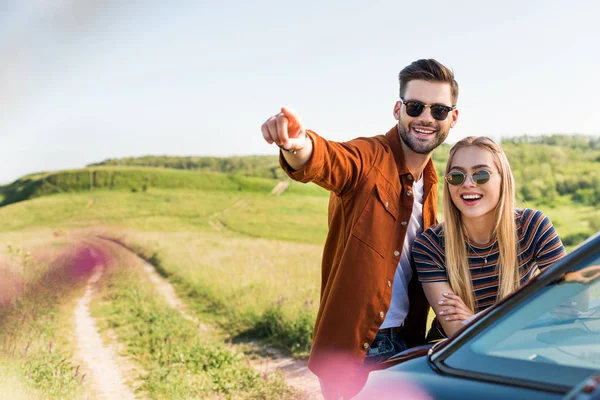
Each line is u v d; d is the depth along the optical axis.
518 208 3.18
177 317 12.69
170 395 7.26
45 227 116.12
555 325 1.91
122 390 7.91
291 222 114.56
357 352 3.00
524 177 119.44
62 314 13.95
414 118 3.19
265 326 10.75
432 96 3.17
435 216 3.39
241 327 11.36
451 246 3.06
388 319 3.25
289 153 2.63
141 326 12.08
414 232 3.31
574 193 110.69
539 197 110.50
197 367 8.40
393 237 3.08
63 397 6.89
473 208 2.99
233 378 7.74
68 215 128.75
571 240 79.38
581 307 1.92
